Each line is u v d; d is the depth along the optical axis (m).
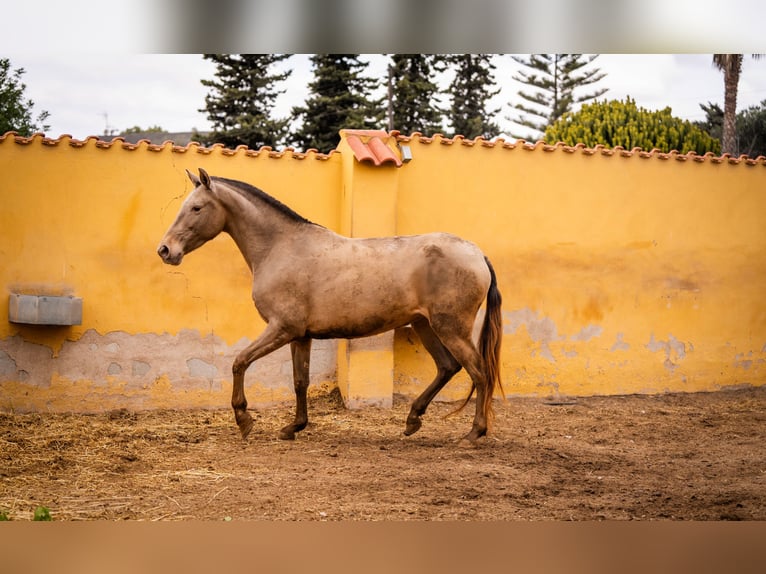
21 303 8.30
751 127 30.59
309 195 9.53
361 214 9.20
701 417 9.32
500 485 6.20
